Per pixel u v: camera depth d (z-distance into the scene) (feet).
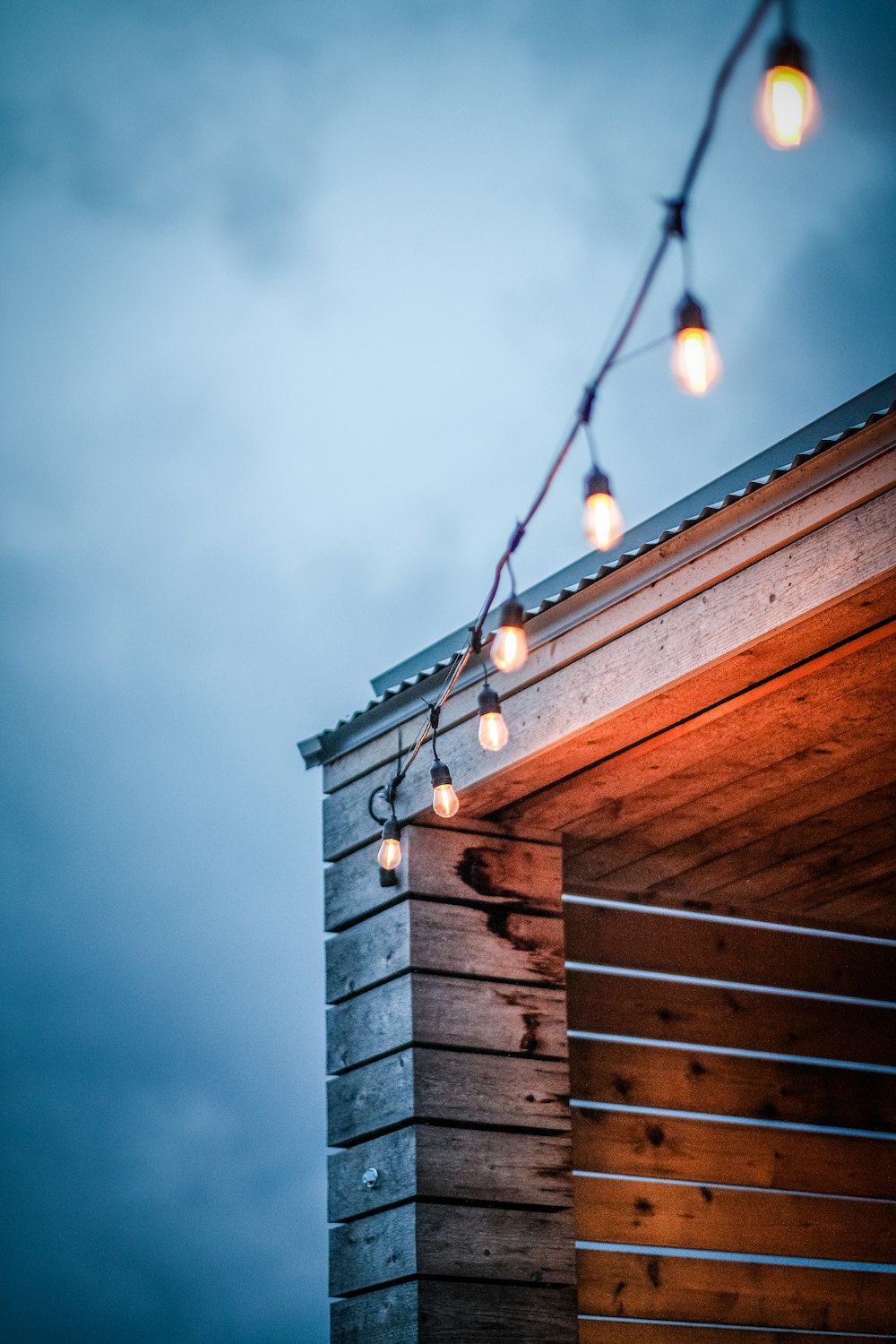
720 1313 16.66
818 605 11.99
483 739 11.80
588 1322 15.87
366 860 16.17
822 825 16.48
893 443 11.55
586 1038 16.80
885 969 19.51
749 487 12.55
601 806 15.76
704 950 18.12
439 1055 14.93
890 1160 18.56
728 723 14.03
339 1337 14.87
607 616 13.89
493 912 15.79
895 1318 17.84
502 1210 14.71
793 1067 18.21
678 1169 16.92
